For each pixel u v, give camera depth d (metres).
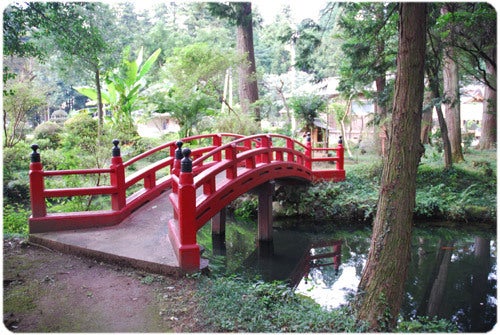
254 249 9.50
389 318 4.38
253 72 17.36
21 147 14.13
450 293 7.07
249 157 7.98
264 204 9.47
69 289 4.70
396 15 10.68
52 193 6.30
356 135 24.55
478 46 12.14
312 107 18.28
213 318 4.05
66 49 11.24
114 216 6.61
